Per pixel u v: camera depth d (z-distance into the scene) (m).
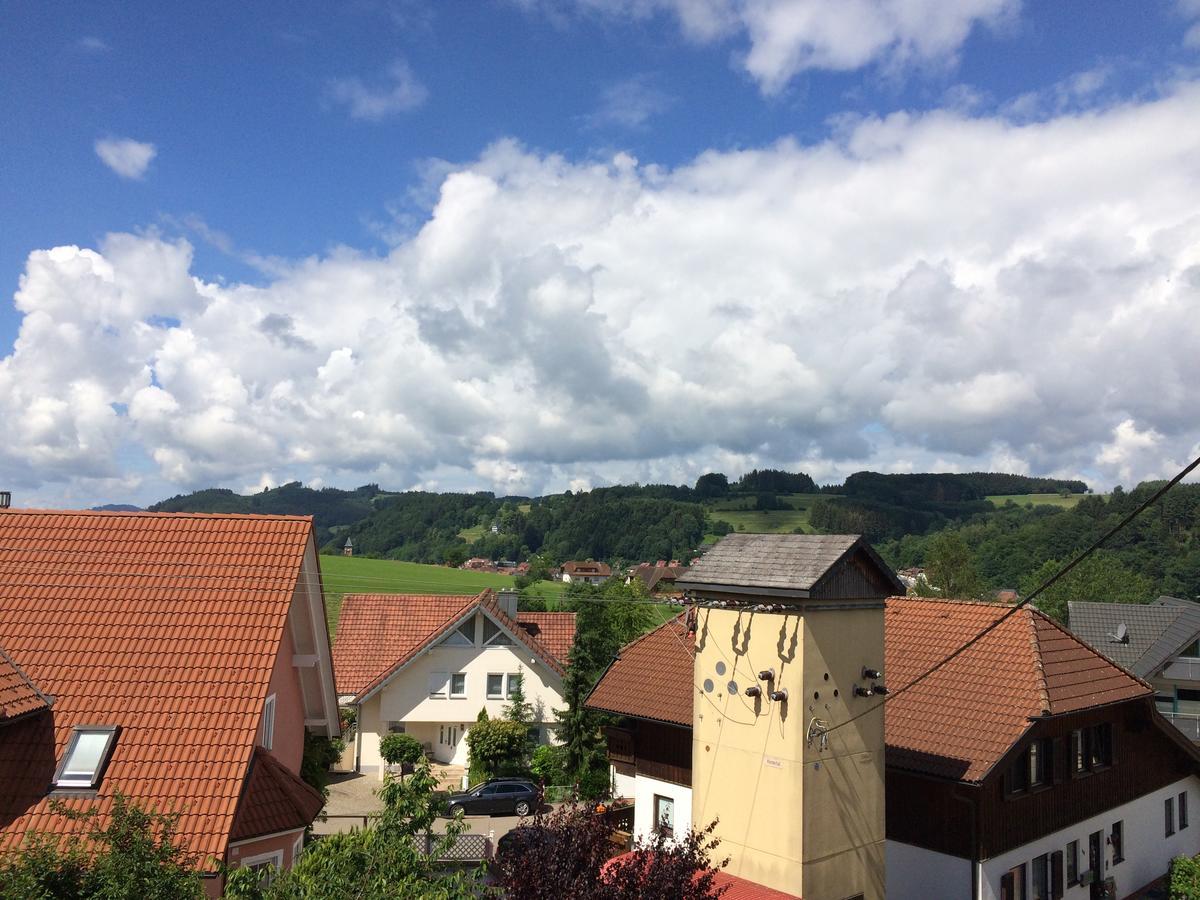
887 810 20.06
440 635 38.88
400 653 42.41
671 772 23.53
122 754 14.16
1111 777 22.91
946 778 18.31
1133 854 23.56
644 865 10.83
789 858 16.44
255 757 15.52
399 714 39.03
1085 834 21.80
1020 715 19.42
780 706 16.92
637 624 54.62
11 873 10.19
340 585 85.88
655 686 25.05
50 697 14.90
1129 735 23.80
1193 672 39.59
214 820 13.28
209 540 18.56
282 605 17.00
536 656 39.75
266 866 10.56
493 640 39.91
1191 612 43.84
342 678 40.94
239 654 15.95
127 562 17.84
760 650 17.47
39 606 16.70
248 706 15.06
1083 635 46.28
